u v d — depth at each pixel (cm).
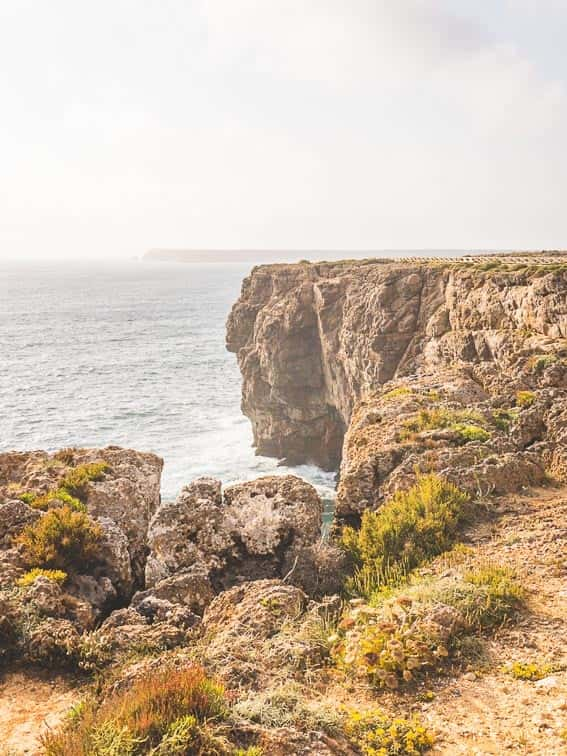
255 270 7506
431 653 682
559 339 2395
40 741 569
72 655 754
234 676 645
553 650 681
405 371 4138
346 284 5416
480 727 564
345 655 703
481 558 955
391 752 533
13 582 915
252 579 1121
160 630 823
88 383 9069
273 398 6128
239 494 1285
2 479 1516
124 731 495
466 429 1481
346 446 1709
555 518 1076
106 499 1338
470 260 5050
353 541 1141
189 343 13438
